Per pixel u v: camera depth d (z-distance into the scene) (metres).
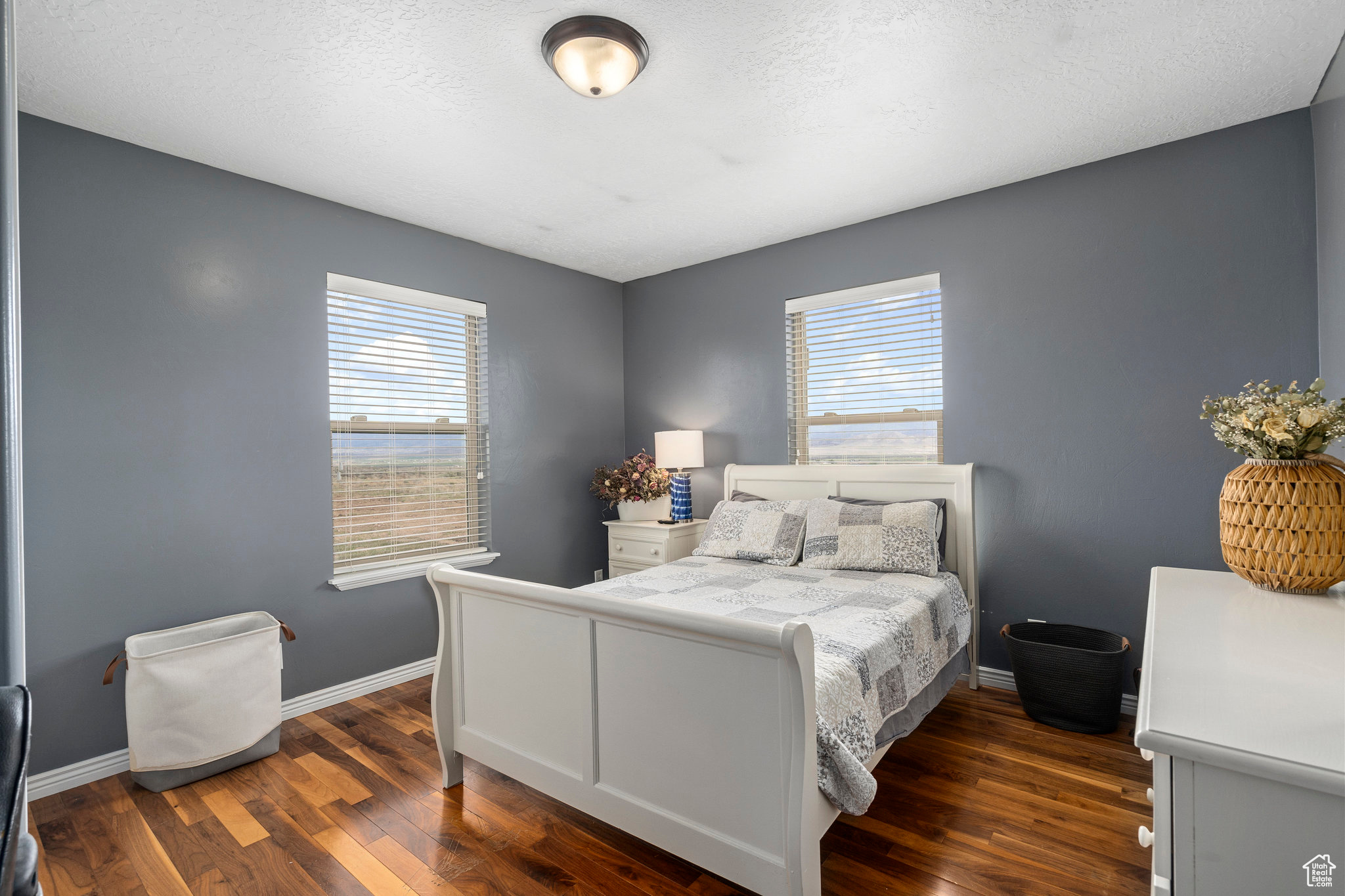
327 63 1.90
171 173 2.44
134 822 1.95
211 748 2.21
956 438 3.08
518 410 3.77
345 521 2.99
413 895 1.62
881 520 2.93
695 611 1.50
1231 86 2.13
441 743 2.12
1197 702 0.80
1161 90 2.15
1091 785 2.08
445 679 2.15
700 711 1.52
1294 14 1.75
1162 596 1.36
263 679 2.37
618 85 1.88
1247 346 2.38
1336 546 1.30
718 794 1.50
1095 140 2.50
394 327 3.21
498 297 3.67
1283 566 1.34
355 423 3.03
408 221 3.21
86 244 2.23
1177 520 2.54
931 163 2.68
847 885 1.62
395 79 1.99
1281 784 0.67
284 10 1.66
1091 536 2.73
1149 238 2.58
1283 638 1.05
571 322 4.13
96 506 2.24
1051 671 2.51
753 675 1.43
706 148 2.50
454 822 1.94
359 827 1.92
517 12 1.69
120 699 2.28
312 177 2.68
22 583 1.00
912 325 3.26
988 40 1.86
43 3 1.60
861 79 2.04
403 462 3.24
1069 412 2.77
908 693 2.03
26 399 2.11
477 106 2.16
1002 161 2.67
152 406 2.37
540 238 3.51
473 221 3.23
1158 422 2.57
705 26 1.77
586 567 4.18
